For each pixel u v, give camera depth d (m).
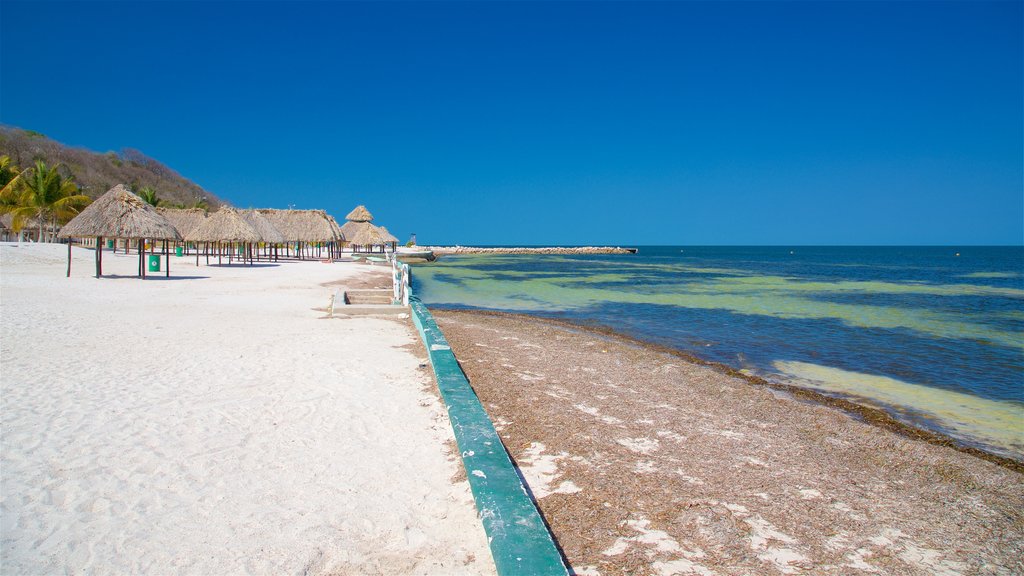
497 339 11.45
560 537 3.61
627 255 106.75
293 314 12.95
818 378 9.34
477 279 33.69
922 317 16.97
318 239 43.09
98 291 15.98
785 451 5.54
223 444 4.84
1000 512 4.42
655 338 12.90
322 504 3.84
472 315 16.08
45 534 3.36
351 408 5.95
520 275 38.25
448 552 3.31
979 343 12.59
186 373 7.14
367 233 55.91
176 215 40.84
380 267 36.50
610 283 30.86
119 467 4.31
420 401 6.26
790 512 4.17
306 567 3.12
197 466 4.38
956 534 4.03
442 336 9.03
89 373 6.96
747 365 10.20
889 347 12.03
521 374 8.26
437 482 4.22
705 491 4.43
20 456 4.43
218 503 3.80
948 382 9.16
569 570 3.24
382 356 8.59
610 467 4.81
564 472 4.67
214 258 38.50
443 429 5.37
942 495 4.70
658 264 60.91
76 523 3.49
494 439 4.68
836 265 61.59
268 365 7.74
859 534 3.92
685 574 3.25
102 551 3.21
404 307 13.34
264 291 17.88
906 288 28.73
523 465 4.80
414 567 3.15
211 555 3.20
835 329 14.45
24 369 7.01
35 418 5.29
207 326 10.76
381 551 3.30
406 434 5.22
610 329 14.06
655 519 3.90
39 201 36.28
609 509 4.02
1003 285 31.94
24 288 15.70
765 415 6.77
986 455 5.98
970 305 20.59
